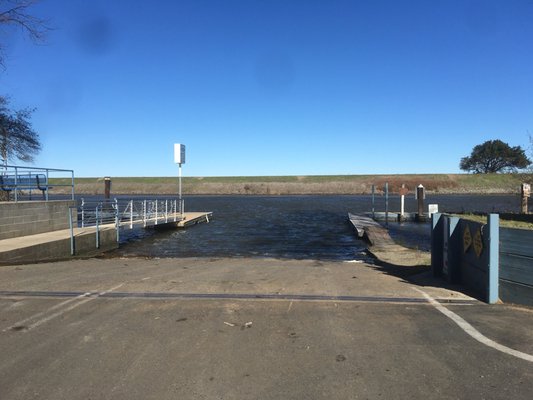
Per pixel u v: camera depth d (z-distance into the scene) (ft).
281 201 257.34
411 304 23.35
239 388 13.99
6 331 19.03
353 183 424.46
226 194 417.49
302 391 13.80
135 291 26.12
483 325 19.90
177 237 81.30
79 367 15.49
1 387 14.03
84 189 443.32
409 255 48.03
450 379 14.61
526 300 22.62
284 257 56.95
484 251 24.36
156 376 14.82
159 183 458.09
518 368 15.44
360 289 26.99
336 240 77.56
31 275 31.40
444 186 395.14
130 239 77.61
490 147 436.35
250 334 18.79
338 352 16.87
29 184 60.13
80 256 51.21
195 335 18.63
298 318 20.95
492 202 229.66
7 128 76.84
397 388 13.99
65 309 22.22
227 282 29.19
